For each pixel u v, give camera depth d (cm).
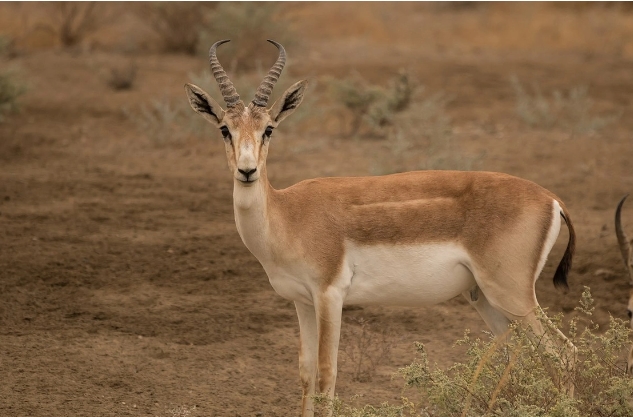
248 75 5272
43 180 3180
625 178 3328
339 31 7069
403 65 5766
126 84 5006
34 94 4806
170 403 1645
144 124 4028
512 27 7350
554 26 7362
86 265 2350
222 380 1767
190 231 2673
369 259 1526
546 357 1416
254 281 2322
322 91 4991
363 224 1520
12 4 6875
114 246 2506
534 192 1534
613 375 1488
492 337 1630
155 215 2816
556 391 1320
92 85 5081
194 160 3622
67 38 6219
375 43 6731
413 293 1551
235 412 1622
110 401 1636
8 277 2234
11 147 3709
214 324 2048
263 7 5712
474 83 5353
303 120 4091
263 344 1958
